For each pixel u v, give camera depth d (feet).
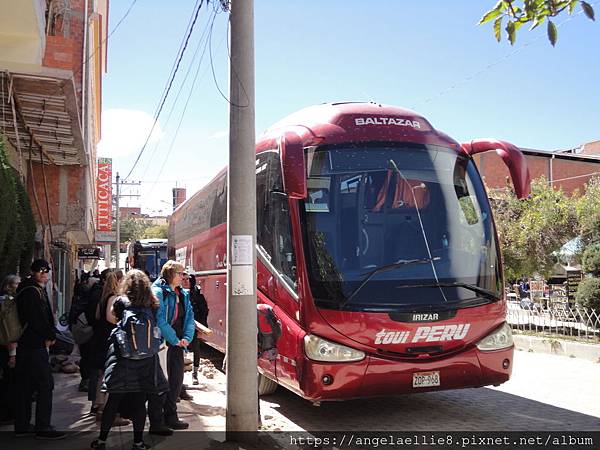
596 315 43.04
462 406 26.43
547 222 54.65
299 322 22.27
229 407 19.85
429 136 25.04
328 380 21.04
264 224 26.58
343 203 22.91
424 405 26.73
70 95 34.35
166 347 21.57
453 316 22.13
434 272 22.62
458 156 25.20
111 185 136.67
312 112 25.76
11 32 30.37
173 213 61.72
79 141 45.11
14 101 35.24
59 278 65.82
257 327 21.27
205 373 36.65
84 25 61.67
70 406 25.34
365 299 21.59
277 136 26.07
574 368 36.40
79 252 106.01
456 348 22.30
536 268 56.13
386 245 22.65
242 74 20.42
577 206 54.29
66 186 60.49
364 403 27.37
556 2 12.10
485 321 22.82
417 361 21.58
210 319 38.81
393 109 25.63
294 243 22.91
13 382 19.95
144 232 245.45
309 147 23.38
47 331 19.89
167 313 21.45
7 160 29.14
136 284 18.34
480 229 24.31
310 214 22.76
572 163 134.72
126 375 17.72
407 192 23.63
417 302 21.95
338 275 21.84
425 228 23.29
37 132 42.06
